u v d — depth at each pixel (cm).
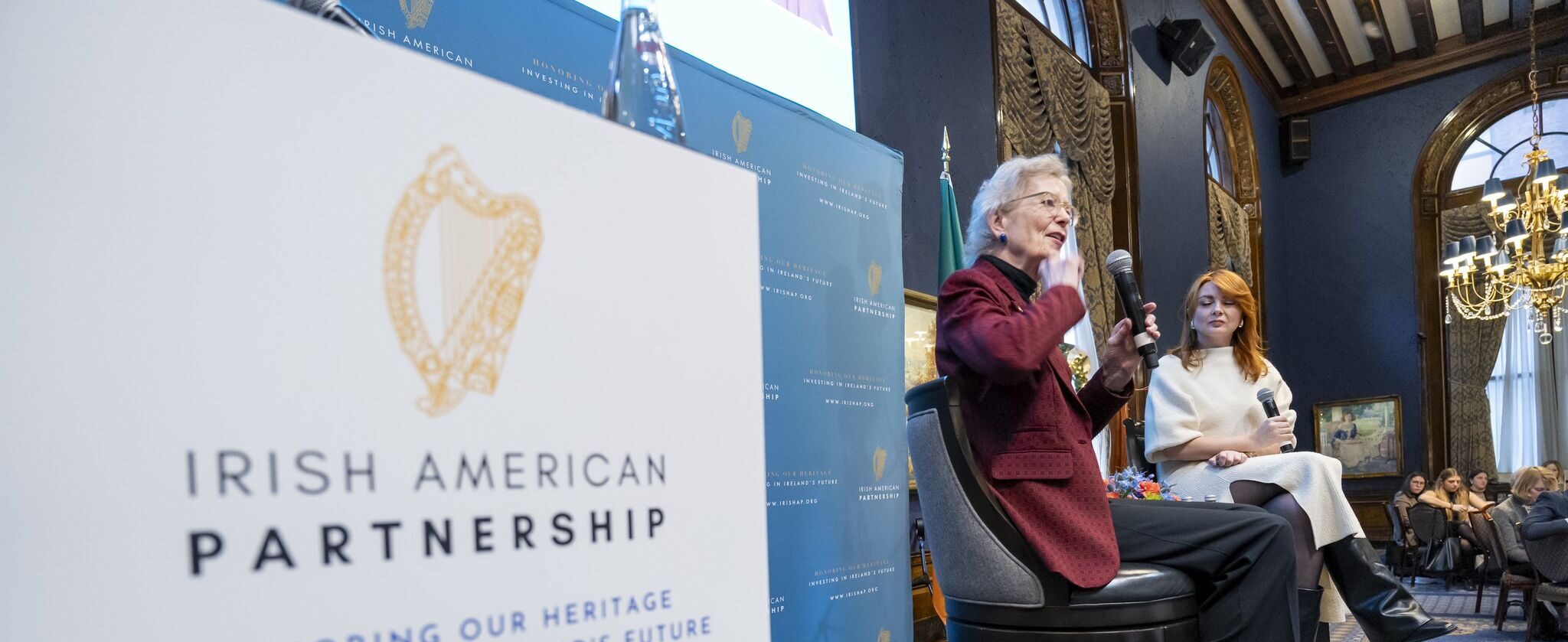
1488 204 1082
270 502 40
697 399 59
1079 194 636
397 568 43
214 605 38
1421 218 1123
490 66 127
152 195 37
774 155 169
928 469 163
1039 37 604
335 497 42
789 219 171
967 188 484
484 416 47
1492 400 1116
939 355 169
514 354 48
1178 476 241
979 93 511
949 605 165
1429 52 1105
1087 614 149
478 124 48
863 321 189
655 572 55
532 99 50
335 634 41
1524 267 851
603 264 53
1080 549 152
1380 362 1134
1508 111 1077
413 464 44
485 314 47
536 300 49
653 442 55
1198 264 852
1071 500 157
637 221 56
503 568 47
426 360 45
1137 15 766
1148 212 744
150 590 37
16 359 34
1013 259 177
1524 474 755
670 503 56
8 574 33
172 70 38
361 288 43
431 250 45
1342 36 1073
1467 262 932
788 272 169
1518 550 562
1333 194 1186
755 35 300
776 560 161
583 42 141
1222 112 1054
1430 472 1088
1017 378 148
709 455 59
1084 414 168
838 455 178
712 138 155
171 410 37
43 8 35
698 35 270
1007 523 154
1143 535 167
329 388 42
